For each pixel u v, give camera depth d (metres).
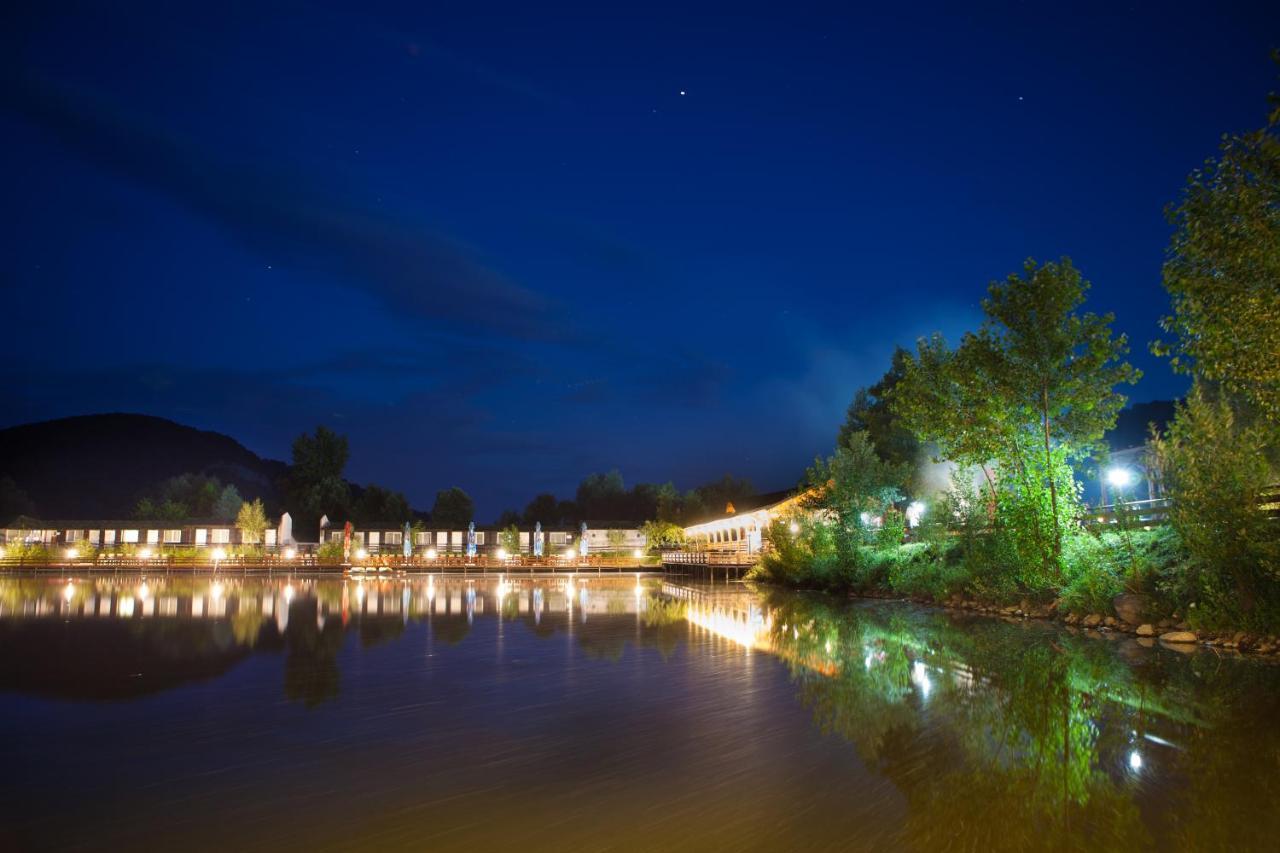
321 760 9.64
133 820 7.66
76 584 49.72
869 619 25.39
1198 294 15.37
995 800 7.92
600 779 8.80
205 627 24.73
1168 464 19.42
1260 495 18.00
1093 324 25.86
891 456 53.81
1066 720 11.02
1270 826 7.13
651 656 17.95
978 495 30.59
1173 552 21.41
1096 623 21.23
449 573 69.62
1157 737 10.07
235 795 8.36
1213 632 17.69
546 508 120.25
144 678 15.48
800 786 8.47
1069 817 7.43
